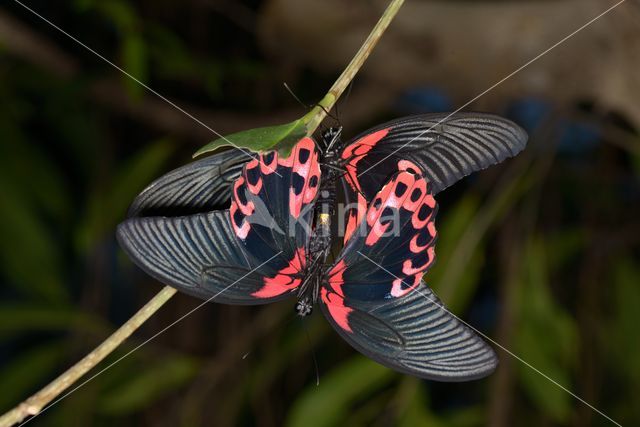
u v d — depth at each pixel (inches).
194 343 58.1
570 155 61.0
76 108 57.4
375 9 49.1
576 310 60.0
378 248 37.9
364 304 38.0
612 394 58.3
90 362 36.9
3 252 52.6
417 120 36.8
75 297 60.7
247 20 58.1
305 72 58.1
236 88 59.7
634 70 47.1
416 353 37.9
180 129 53.4
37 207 58.3
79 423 54.1
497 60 48.3
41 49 52.0
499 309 52.2
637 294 57.4
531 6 48.1
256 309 58.6
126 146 60.5
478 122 36.7
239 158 37.2
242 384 57.7
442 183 37.4
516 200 52.2
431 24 48.7
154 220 36.8
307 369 59.6
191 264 37.2
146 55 49.3
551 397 49.1
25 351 60.9
